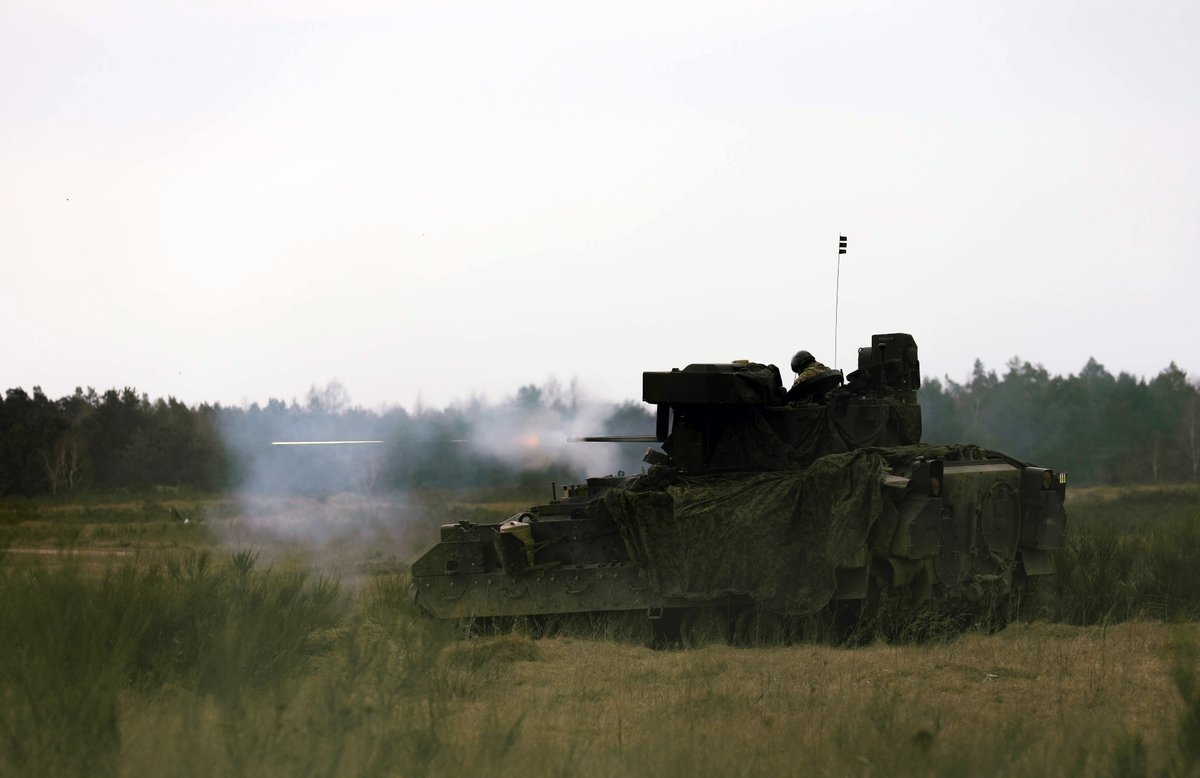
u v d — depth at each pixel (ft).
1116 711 99.66
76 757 72.64
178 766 73.00
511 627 154.61
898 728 85.25
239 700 87.45
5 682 94.22
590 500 167.22
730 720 92.53
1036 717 97.30
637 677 119.85
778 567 147.84
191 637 111.55
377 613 158.92
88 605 106.93
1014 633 147.74
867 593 148.66
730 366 159.02
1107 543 188.96
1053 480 155.12
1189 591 170.81
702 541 149.59
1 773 71.20
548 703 102.22
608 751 84.17
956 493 149.48
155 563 133.28
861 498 145.69
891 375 169.99
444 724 86.43
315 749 74.59
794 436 160.66
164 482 600.80
